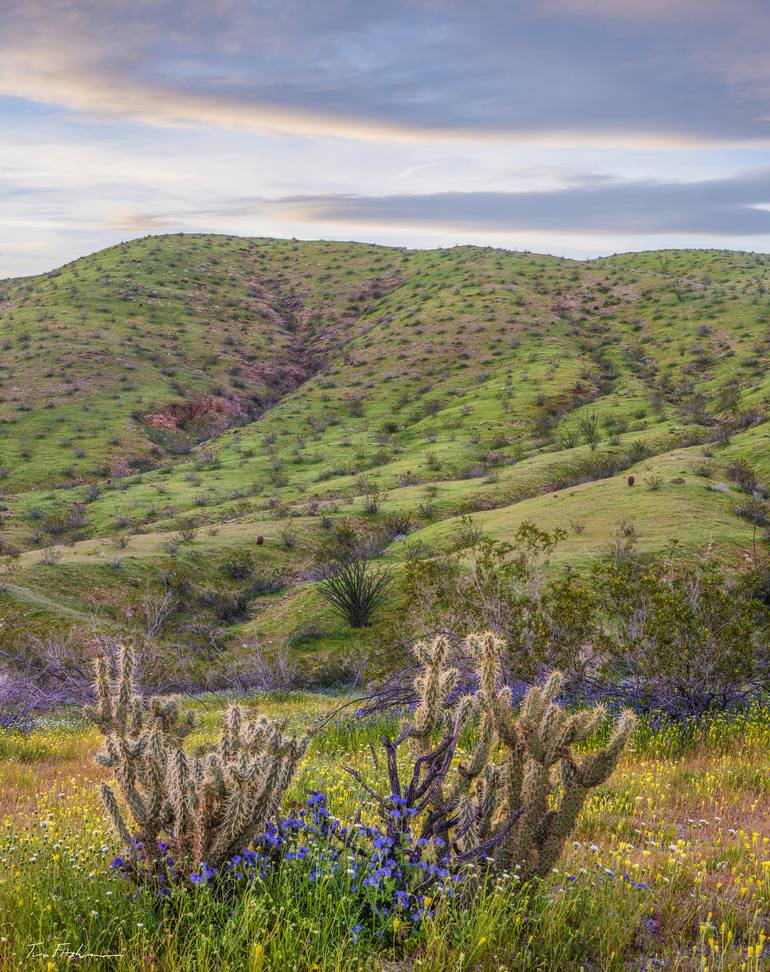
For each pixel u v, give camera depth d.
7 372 109.88
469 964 3.51
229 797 3.87
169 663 28.31
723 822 6.46
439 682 4.59
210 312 150.12
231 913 3.64
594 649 12.46
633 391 94.81
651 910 4.40
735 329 115.50
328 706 18.31
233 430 100.88
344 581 35.72
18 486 77.94
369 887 3.92
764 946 4.09
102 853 4.48
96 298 143.75
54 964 3.15
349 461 80.88
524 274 158.75
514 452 75.44
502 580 15.05
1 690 16.81
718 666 11.39
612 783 7.51
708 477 50.47
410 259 186.12
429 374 114.25
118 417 99.25
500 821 4.28
